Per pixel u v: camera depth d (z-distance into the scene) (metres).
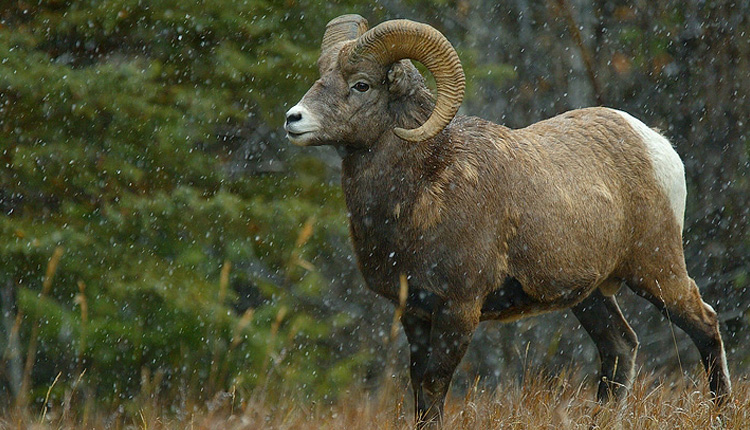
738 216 39.84
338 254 44.00
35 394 34.00
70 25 34.69
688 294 21.78
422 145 18.89
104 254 33.84
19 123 34.47
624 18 43.41
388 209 18.84
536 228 19.52
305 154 39.66
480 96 43.00
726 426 19.27
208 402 19.50
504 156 19.52
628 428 19.06
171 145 34.09
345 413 21.22
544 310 20.66
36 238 32.62
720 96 40.44
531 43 43.88
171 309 33.47
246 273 36.56
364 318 43.81
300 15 37.25
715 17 40.53
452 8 44.75
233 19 35.34
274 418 20.02
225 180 36.47
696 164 40.84
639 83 43.12
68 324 32.22
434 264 18.78
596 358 39.59
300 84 36.72
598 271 20.61
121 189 34.44
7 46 33.38
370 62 18.41
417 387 19.98
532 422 19.06
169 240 34.88
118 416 23.55
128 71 33.25
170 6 35.38
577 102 43.12
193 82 36.47
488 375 39.44
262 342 33.97
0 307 36.22
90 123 34.72
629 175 21.06
